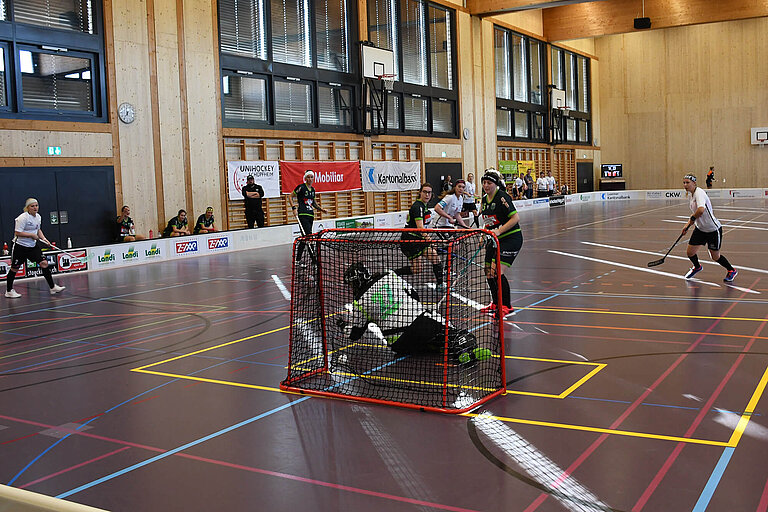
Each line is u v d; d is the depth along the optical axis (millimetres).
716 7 27297
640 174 37531
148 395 5008
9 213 12727
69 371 5781
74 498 3307
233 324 7594
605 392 4641
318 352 5938
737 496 3057
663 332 6336
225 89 17047
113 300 9602
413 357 5727
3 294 10477
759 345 5723
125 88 14594
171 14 15500
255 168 17438
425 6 23859
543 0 24297
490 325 6867
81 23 13984
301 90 19266
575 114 35469
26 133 12945
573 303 7996
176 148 15648
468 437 3926
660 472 3342
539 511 2990
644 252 13000
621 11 29734
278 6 18453
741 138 34938
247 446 3922
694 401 4387
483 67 27156
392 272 5816
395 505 3107
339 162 19906
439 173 24562
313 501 3184
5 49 12758
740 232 16453
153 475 3553
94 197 14070
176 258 14758
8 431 4324
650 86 36844
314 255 5816
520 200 28500
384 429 4117
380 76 21266
